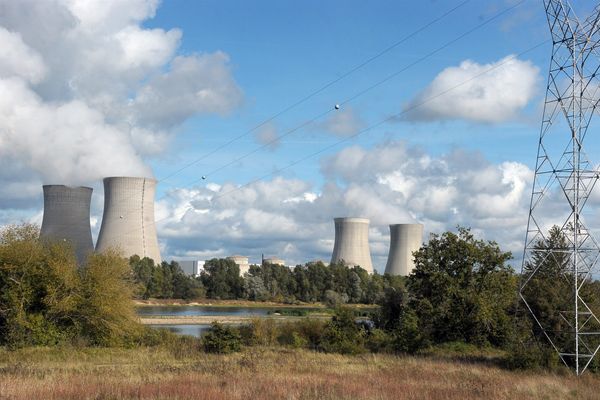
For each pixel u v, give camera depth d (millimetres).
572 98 33906
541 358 34000
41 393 18781
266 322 51656
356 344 44531
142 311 107750
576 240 33375
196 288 137625
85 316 41688
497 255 46375
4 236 40969
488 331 45500
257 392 19719
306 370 29109
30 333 39375
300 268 146250
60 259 41812
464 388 23141
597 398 23125
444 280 45938
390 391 21000
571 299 38062
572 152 33625
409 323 44844
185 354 37562
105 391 19156
